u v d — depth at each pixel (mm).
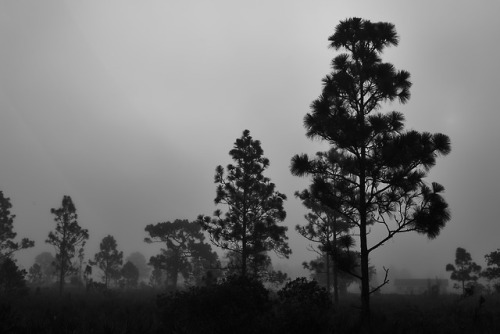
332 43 17797
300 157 16531
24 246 41625
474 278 46406
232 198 26828
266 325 12242
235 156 27203
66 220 42562
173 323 13922
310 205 27422
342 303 28891
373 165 15086
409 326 13930
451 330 13641
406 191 14688
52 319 14523
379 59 17203
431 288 43281
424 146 14398
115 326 12453
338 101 16406
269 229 25672
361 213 15812
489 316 16734
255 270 26672
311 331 11891
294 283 15633
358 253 16531
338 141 15867
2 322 11773
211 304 14281
